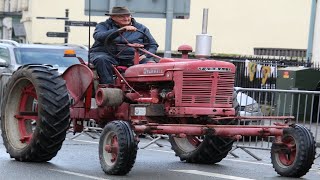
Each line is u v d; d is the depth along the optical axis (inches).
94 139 743.1
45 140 497.4
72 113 519.8
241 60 1242.6
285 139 471.5
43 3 1927.9
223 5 1800.0
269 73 1155.9
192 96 453.1
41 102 494.6
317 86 1034.1
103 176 456.1
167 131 442.9
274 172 507.5
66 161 536.7
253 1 1781.5
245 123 585.0
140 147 676.1
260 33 1780.3
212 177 468.1
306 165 459.5
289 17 1753.2
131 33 514.3
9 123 537.6
